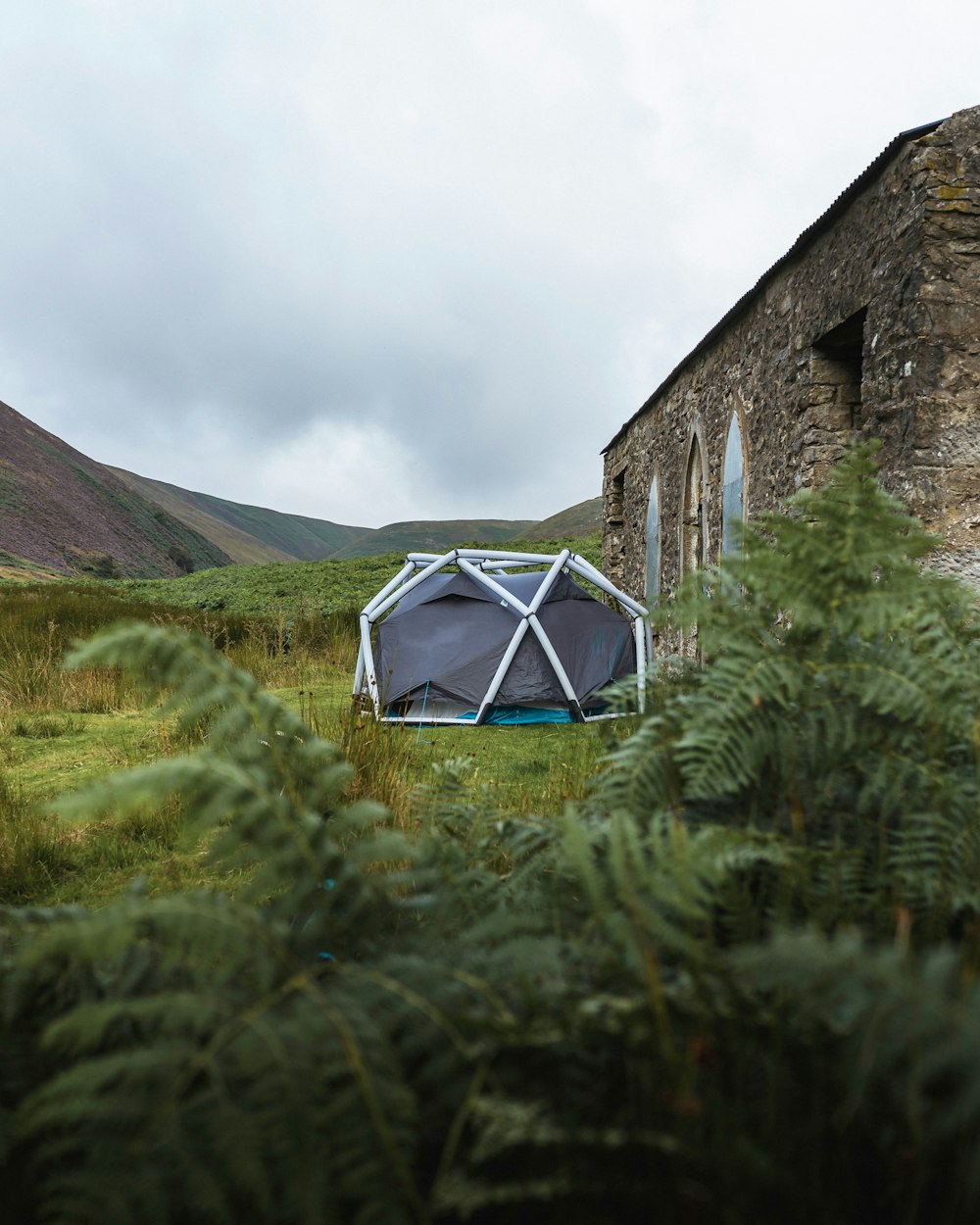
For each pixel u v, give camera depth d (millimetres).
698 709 1500
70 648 9836
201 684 1285
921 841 1313
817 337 6504
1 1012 1089
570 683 7715
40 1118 834
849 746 1401
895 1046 744
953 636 1662
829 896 1229
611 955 995
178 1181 868
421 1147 1010
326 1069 877
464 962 1124
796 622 1556
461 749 5969
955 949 1173
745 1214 845
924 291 4961
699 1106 838
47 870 3482
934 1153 885
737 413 8523
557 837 1723
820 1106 918
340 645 11500
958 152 4984
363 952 1286
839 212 6086
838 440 6621
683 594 1663
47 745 6094
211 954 1015
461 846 1950
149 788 1027
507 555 8602
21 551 73125
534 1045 921
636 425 13781
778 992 954
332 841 1322
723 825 1461
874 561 1503
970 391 4957
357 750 4340
